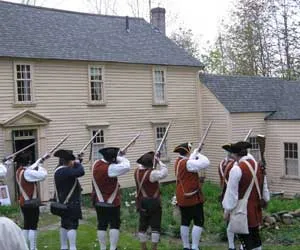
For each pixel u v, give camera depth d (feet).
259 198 25.36
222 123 85.66
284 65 135.85
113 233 29.99
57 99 70.28
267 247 35.81
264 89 91.86
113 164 29.58
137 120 80.64
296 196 79.10
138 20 92.32
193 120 88.74
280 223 45.16
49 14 78.95
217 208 55.62
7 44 66.23
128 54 80.07
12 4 75.25
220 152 86.02
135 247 35.55
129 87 79.56
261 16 137.08
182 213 30.78
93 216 53.98
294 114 83.05
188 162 29.63
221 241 38.68
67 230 30.89
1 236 10.77
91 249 34.83
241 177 24.73
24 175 32.19
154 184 30.30
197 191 30.35
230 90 88.69
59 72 70.64
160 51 86.12
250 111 85.35
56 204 30.09
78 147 72.69
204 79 89.30
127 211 55.31
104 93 75.97
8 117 64.80
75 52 73.00
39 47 69.41
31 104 67.21
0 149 63.67
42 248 35.76
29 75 67.31
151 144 82.53
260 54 139.64
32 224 32.76
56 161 69.46
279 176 84.38
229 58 156.35
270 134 85.97
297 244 37.37
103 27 84.48
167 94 84.84
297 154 82.02
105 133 76.18
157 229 30.32
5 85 64.75
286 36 134.00
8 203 59.72
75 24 80.64
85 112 73.72
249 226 24.95
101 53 76.28
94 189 30.14
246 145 25.52
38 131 67.67
